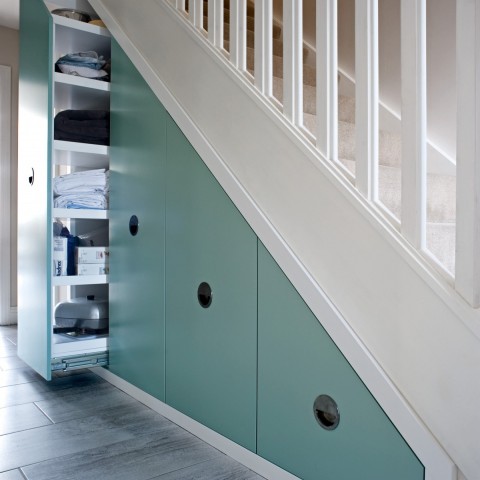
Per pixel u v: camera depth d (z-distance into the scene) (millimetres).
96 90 2037
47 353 1895
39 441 1440
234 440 1329
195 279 1488
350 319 1061
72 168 2658
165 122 1644
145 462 1309
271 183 1256
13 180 3508
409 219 976
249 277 1288
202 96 1496
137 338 1809
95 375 2141
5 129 3488
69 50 2223
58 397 1842
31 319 2090
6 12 3277
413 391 942
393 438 950
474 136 869
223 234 1381
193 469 1270
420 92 962
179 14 1619
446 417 888
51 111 1905
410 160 974
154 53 1730
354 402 1023
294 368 1156
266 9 1330
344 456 1040
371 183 1062
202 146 1455
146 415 1656
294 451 1151
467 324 851
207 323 1436
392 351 979
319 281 1128
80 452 1368
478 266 871
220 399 1382
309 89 2041
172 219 1599
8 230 3488
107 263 2043
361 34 1064
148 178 1732
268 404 1224
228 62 1418
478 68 873
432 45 1950
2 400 1803
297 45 1243
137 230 1800
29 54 2143
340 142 1882
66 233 2135
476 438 844
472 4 878
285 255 1177
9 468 1272
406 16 980
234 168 1371
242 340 1307
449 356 886
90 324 2049
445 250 1471
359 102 1070
